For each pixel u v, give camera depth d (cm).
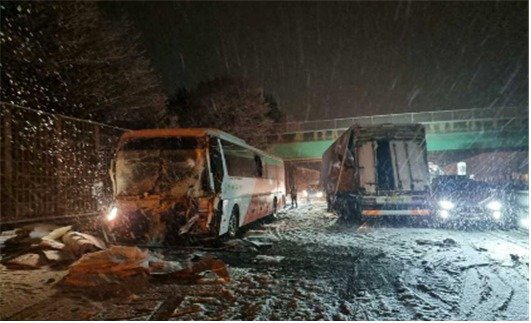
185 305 613
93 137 1564
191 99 4181
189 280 746
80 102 2114
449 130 4041
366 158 1633
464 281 761
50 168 1362
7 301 627
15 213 1215
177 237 1032
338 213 2162
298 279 768
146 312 584
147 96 2708
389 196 1590
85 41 2105
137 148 1102
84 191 1504
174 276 755
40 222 1281
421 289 714
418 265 895
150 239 1030
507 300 651
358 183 1620
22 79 1881
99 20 2227
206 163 1074
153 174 1076
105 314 577
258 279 764
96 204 1553
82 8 2033
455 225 1595
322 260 946
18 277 762
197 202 1044
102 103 2248
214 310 594
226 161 1195
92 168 1549
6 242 959
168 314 578
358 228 1584
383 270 847
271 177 1898
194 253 986
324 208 2870
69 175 1438
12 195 1209
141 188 1070
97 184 1559
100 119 2305
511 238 1273
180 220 1032
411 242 1210
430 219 1675
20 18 1848
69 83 2050
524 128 3919
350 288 711
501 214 1504
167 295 662
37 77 1934
